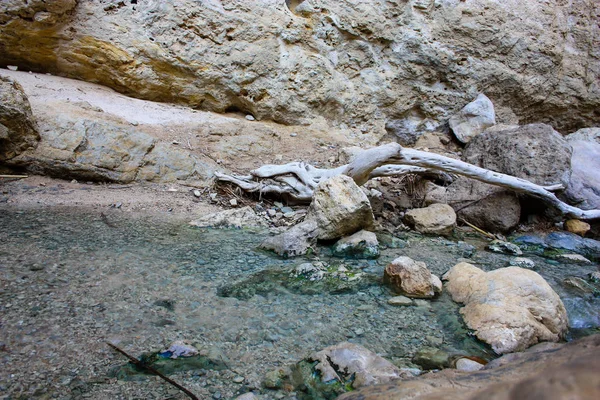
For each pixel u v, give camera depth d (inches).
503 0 332.8
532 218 232.7
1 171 194.5
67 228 148.9
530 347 98.0
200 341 90.1
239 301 110.7
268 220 191.5
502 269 122.0
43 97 231.5
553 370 28.9
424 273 125.9
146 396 71.3
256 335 94.9
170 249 142.6
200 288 115.6
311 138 297.4
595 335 66.6
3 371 73.6
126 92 282.2
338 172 206.8
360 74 325.7
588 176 238.7
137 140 217.9
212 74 283.7
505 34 331.9
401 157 206.2
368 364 81.3
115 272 118.6
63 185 196.4
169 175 218.8
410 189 235.5
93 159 204.1
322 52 313.1
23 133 194.5
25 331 85.7
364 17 311.7
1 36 247.4
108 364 79.1
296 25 301.0
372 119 331.3
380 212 214.5
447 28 325.7
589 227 221.9
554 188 221.6
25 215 157.4
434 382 59.6
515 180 212.1
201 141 252.4
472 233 209.9
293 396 74.3
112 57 264.7
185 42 275.1
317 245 167.0
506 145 243.0
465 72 334.3
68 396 69.6
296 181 209.5
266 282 124.5
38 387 70.9
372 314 110.2
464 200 221.8
